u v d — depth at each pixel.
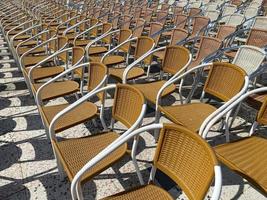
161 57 4.48
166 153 1.79
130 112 2.27
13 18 8.80
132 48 5.70
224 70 2.73
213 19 7.07
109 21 7.36
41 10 10.25
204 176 1.50
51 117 2.79
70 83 3.67
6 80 5.04
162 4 9.45
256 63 3.27
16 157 2.93
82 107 2.94
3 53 6.88
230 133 3.21
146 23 6.24
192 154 1.64
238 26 5.54
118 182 2.56
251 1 9.01
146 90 3.25
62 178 2.58
